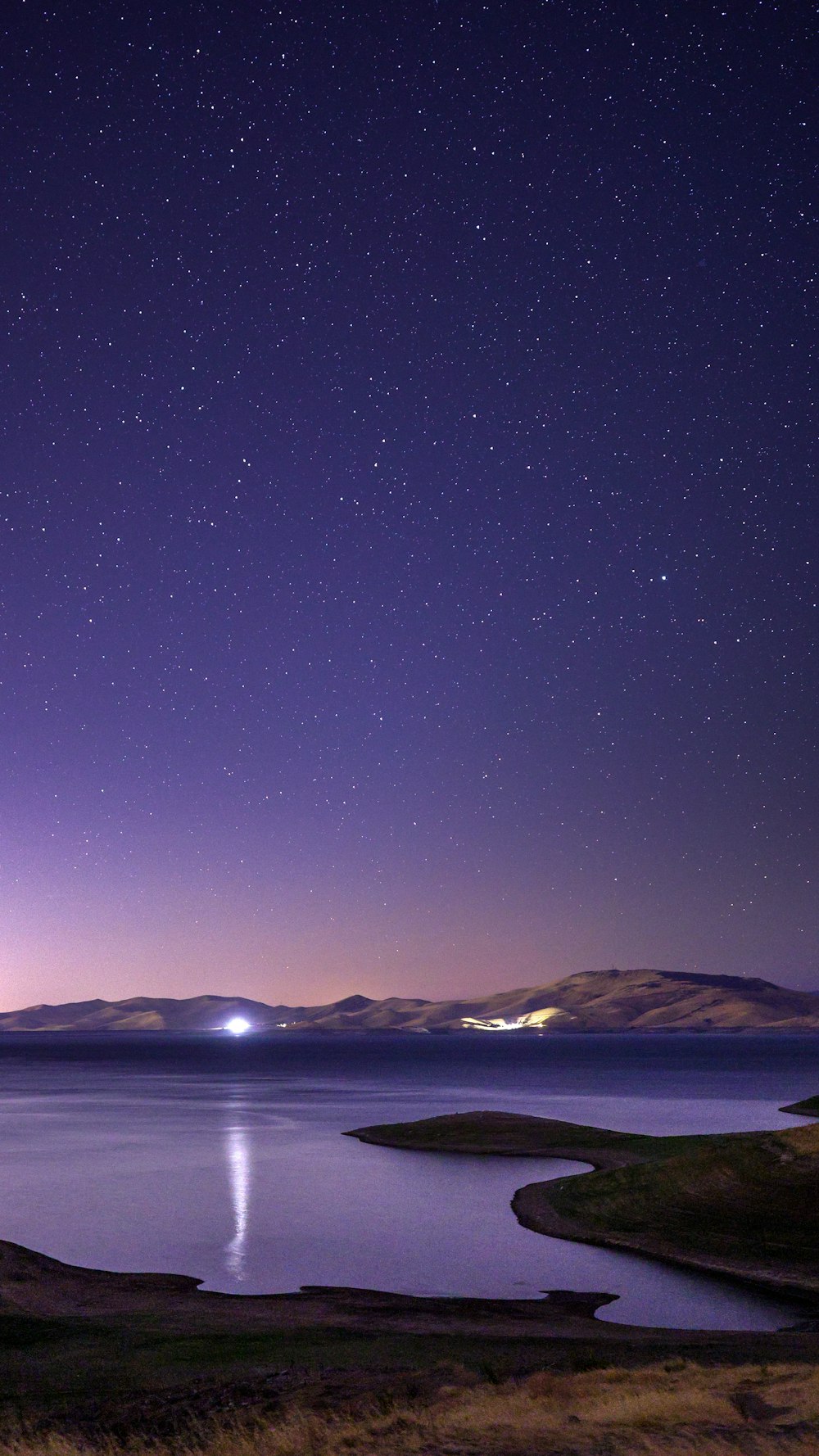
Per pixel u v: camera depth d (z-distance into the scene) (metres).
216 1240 45.94
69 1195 58.66
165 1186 61.88
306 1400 19.80
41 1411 20.48
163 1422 19.22
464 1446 15.10
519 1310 32.75
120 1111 119.00
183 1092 156.88
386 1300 34.22
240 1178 64.81
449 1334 27.70
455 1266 40.59
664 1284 37.34
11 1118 110.12
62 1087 170.50
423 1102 133.38
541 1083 180.00
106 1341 26.67
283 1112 117.94
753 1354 24.39
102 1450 17.12
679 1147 69.44
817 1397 16.69
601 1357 23.95
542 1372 20.61
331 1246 44.53
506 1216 51.47
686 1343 26.28
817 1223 41.81
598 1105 126.88
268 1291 36.56
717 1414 16.09
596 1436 15.26
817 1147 49.06
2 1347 26.31
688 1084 171.75
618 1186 52.06
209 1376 22.52
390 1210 53.38
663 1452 14.05
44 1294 34.09
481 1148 77.38
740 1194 46.53
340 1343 25.72
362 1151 79.44
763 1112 113.50
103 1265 40.97
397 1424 16.91
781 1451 13.83
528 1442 15.09
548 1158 72.50
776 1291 35.84
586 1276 38.78
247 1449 16.34
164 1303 33.03
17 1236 47.06
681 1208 46.91
